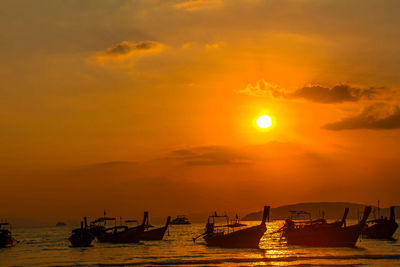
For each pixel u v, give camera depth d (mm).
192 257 76438
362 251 82688
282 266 62969
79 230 111188
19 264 72875
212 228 108375
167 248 98812
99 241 121688
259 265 64562
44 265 70500
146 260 73375
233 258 73438
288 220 110375
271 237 144375
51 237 199625
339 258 71000
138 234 114812
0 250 106500
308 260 69000
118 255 83812
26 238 189125
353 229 92000
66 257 82438
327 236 94875
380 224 120938
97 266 67500
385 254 76375
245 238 91688
